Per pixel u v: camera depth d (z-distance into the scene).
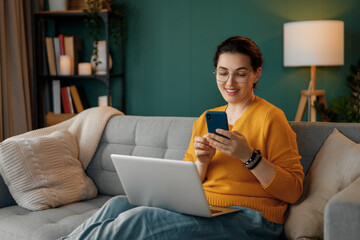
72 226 1.60
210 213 1.20
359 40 3.23
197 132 1.60
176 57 3.57
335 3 3.24
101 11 3.26
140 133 2.05
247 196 1.38
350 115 3.06
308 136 1.61
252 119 1.44
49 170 1.92
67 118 3.34
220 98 3.50
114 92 3.70
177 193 1.22
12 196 1.90
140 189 1.30
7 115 3.21
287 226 1.34
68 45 3.42
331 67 3.30
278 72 3.38
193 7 3.49
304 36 2.88
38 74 3.43
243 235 1.26
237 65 1.44
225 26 3.44
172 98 3.61
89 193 2.00
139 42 3.63
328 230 0.99
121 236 1.18
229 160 1.42
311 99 3.05
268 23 3.36
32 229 1.57
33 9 3.58
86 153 2.11
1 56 3.17
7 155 1.88
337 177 1.32
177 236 1.19
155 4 3.57
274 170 1.31
